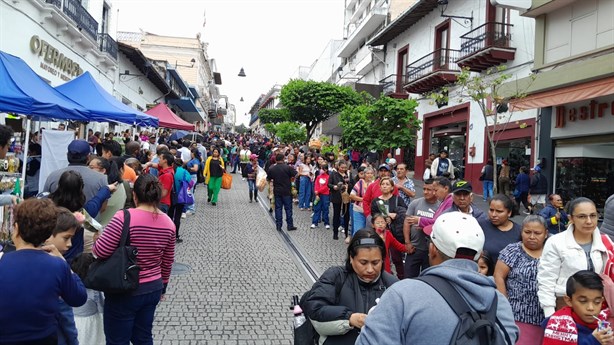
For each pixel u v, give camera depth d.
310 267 9.01
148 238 4.20
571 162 14.62
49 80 15.40
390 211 7.09
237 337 5.65
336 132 35.56
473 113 20.27
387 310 2.24
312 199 16.62
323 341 3.18
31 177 10.10
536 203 14.86
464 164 21.41
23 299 2.98
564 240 3.96
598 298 3.23
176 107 43.00
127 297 4.07
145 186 4.30
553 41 14.34
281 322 6.19
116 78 23.55
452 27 22.58
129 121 11.62
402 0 33.62
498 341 2.17
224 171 16.70
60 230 3.60
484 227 5.08
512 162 17.55
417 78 23.47
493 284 2.39
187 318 6.16
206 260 9.16
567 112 14.68
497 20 19.36
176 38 60.62
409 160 27.61
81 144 5.66
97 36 19.92
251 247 10.46
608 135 13.31
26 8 13.50
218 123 95.50
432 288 2.25
